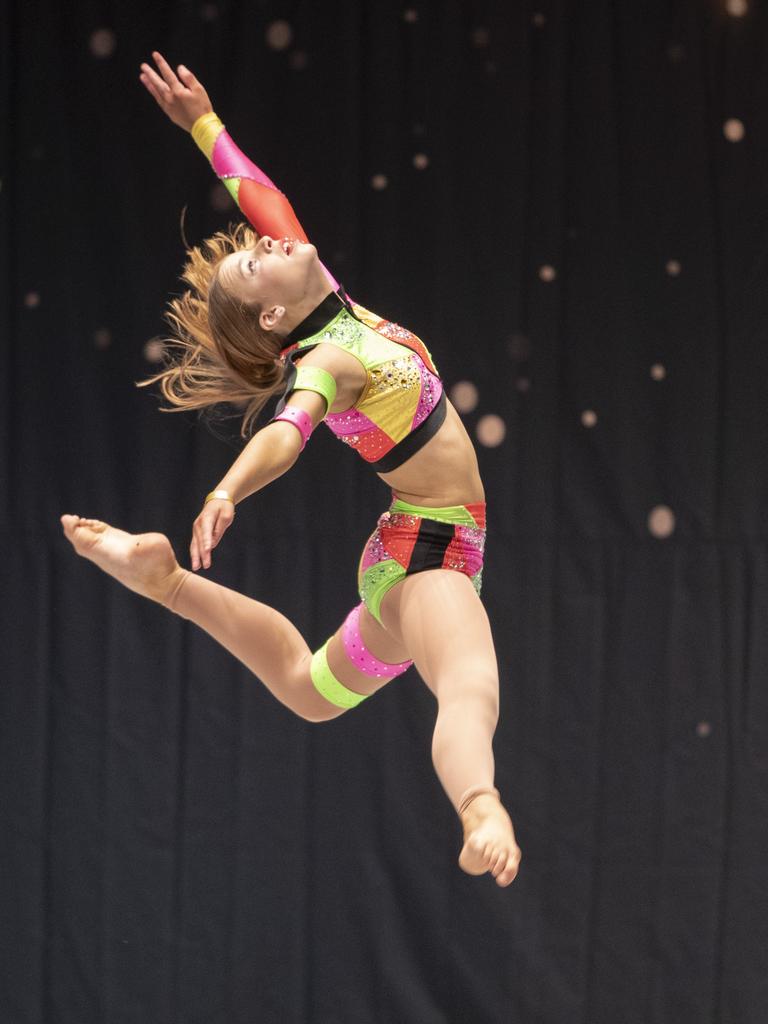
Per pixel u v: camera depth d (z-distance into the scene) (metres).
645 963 11.10
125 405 11.33
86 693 11.33
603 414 11.30
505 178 11.28
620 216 11.31
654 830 11.18
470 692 5.61
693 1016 11.05
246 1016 11.11
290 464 5.32
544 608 11.26
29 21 11.34
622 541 11.30
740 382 11.33
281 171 11.27
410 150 11.29
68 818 11.28
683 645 11.27
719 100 11.35
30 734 11.29
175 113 7.03
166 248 11.30
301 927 11.12
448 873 11.16
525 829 11.19
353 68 11.27
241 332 6.29
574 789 11.21
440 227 11.26
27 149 11.35
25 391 11.37
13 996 11.16
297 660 6.80
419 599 6.05
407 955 11.12
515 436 11.28
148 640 11.33
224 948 11.16
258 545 11.27
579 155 11.33
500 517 11.27
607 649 11.27
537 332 11.28
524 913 11.12
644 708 11.24
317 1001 11.12
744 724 11.24
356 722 11.23
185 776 11.24
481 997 11.07
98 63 11.33
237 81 11.26
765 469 11.33
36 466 11.38
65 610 11.35
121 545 6.38
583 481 11.31
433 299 11.24
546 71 11.33
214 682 11.28
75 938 11.22
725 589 11.29
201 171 11.32
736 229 11.34
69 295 11.35
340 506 11.27
